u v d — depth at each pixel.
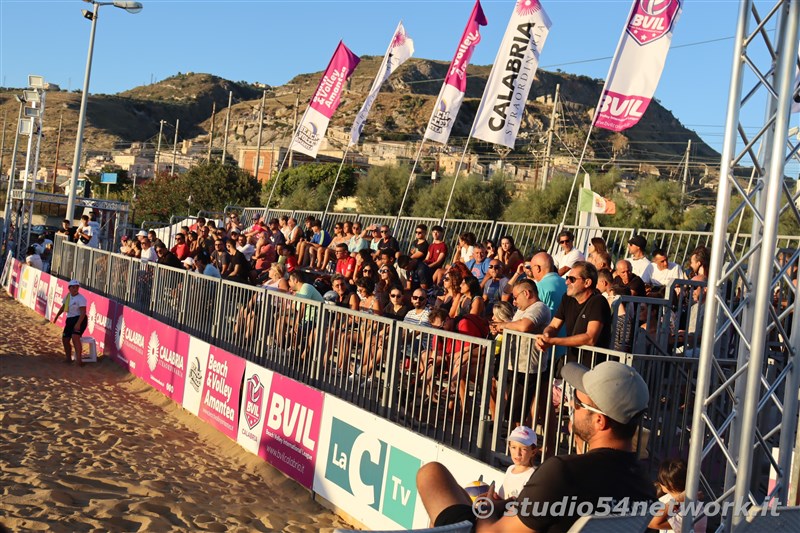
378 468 7.00
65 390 12.00
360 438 7.32
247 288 10.41
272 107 163.38
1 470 7.42
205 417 10.71
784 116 3.85
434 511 3.01
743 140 4.17
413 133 131.25
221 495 7.69
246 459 9.20
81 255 18.67
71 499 6.77
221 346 11.05
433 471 3.11
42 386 12.04
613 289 7.16
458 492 3.07
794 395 4.20
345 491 7.44
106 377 13.65
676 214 33.38
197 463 8.88
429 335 7.17
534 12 12.49
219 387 10.41
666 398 5.88
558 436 5.84
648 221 33.88
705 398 4.04
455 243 14.77
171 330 12.23
